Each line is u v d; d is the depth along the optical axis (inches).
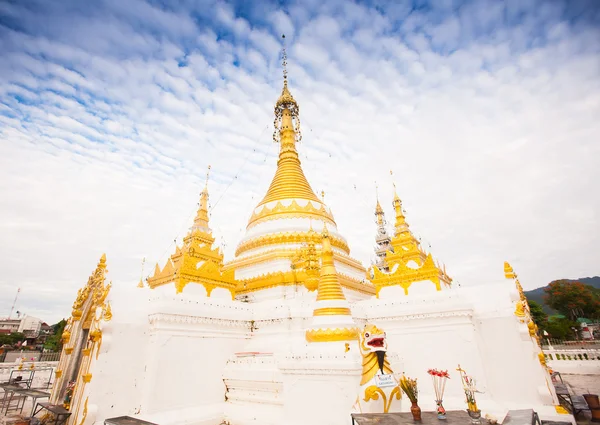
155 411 574.2
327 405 510.0
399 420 398.0
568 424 492.7
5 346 2628.0
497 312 684.1
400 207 1098.1
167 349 621.6
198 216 1202.0
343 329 575.2
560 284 2928.2
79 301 732.7
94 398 534.9
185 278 740.7
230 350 726.5
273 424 569.0
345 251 1138.7
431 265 815.7
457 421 394.3
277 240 1036.5
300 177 1257.4
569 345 2003.0
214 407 643.5
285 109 1437.0
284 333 727.1
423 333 729.6
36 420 666.2
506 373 644.7
